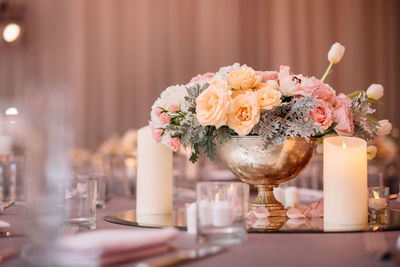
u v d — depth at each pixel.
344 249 0.77
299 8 6.46
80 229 0.98
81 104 6.27
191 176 2.37
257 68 6.44
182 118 1.17
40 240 0.67
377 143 3.10
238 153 1.16
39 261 0.64
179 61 6.39
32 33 6.24
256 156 1.15
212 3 6.43
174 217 1.21
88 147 6.22
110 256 0.64
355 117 1.20
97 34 6.34
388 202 1.13
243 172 1.18
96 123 6.29
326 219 1.06
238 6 6.43
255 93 1.11
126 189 2.20
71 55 6.29
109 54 6.34
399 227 0.97
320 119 1.12
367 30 6.52
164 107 1.18
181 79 6.40
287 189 1.54
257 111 1.08
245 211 0.83
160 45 6.39
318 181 2.32
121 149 3.69
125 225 1.07
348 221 1.03
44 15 6.27
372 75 6.50
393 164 2.77
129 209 1.49
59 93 6.25
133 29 6.38
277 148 1.13
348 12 6.50
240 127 1.09
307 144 1.17
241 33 6.43
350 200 1.03
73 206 0.97
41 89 6.21
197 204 0.83
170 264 0.64
